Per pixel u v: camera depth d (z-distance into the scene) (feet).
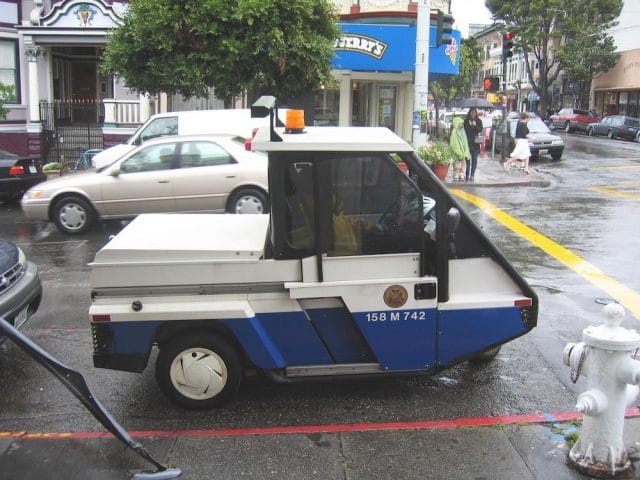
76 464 13.14
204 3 45.70
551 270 28.30
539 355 18.81
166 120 45.34
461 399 15.97
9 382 17.40
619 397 12.26
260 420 14.97
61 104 69.82
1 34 66.28
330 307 15.21
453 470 12.74
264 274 14.88
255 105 13.79
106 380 17.37
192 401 15.38
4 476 12.73
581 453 12.69
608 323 12.28
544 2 149.28
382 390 16.48
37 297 20.29
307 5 47.78
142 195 36.47
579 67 146.30
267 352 14.98
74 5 64.80
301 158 14.47
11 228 39.19
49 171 62.23
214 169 36.35
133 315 14.76
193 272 14.88
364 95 74.02
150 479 12.34
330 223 14.73
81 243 34.76
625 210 43.78
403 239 14.89
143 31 46.91
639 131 115.44
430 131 127.34
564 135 132.16
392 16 65.46
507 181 57.88
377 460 13.14
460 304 15.10
